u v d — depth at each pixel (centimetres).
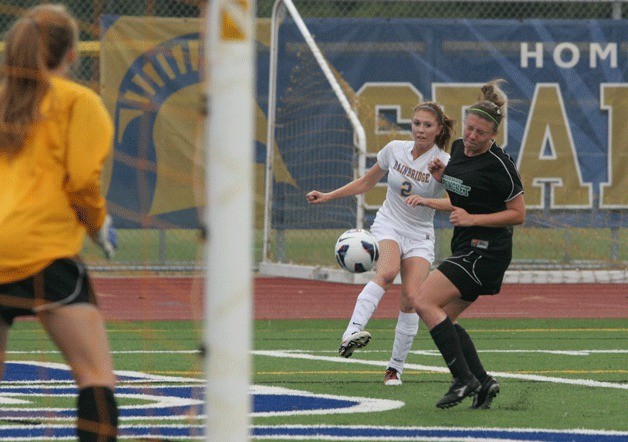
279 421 1989
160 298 4481
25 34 1327
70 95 1327
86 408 1343
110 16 5050
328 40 5172
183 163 5106
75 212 1352
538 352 3086
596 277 5153
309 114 5144
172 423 1948
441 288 2131
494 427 1955
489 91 2186
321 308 4234
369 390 2392
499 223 2108
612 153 5247
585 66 5238
